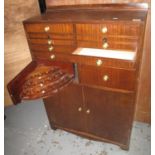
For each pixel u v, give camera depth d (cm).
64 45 123
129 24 96
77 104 152
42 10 200
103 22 102
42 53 137
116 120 143
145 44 145
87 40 113
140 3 123
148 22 135
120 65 107
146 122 189
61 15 135
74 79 133
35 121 214
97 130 161
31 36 134
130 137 160
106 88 125
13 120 219
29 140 189
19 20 198
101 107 142
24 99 121
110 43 107
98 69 118
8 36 202
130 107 129
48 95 121
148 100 173
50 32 123
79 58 119
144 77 162
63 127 182
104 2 134
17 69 224
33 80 126
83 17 119
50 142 183
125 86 117
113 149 168
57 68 134
